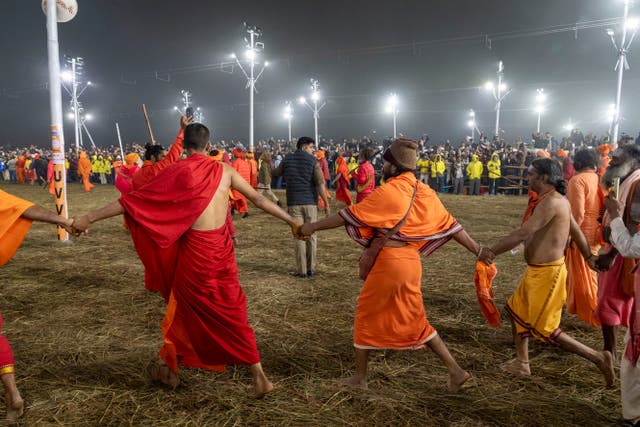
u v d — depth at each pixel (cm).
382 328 312
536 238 337
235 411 302
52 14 765
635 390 278
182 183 292
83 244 822
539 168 335
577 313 426
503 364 367
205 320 303
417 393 325
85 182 1992
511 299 355
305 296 534
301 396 321
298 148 610
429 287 562
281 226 1026
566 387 335
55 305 498
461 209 1334
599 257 346
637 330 277
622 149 354
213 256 296
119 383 335
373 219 298
